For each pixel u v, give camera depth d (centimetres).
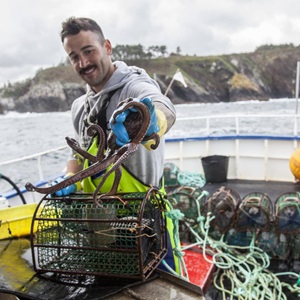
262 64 10419
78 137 273
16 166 2106
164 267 245
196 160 841
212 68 10175
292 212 409
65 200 208
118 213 208
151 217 208
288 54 10438
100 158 156
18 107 11056
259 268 379
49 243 209
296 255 415
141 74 242
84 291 185
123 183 231
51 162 2208
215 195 462
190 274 348
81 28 221
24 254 237
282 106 6262
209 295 363
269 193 691
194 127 2814
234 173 820
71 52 228
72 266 200
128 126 147
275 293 353
